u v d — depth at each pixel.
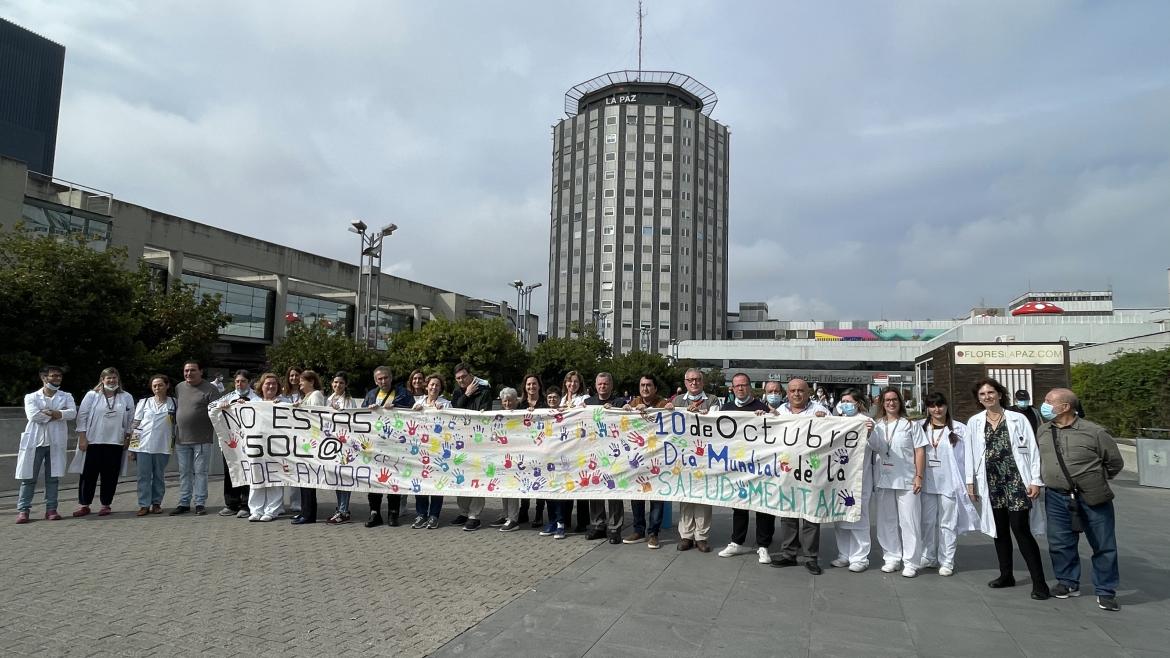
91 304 18.61
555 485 8.39
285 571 6.58
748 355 83.75
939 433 7.18
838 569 7.25
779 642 5.00
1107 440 6.01
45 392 8.90
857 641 5.06
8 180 29.03
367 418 9.05
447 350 31.73
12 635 4.77
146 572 6.44
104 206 33.34
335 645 4.73
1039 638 5.18
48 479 8.89
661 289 93.81
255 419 9.24
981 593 6.39
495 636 5.00
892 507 7.21
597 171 96.75
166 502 10.50
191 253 37.62
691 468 7.86
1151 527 9.71
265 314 43.81
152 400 9.55
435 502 8.98
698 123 98.62
